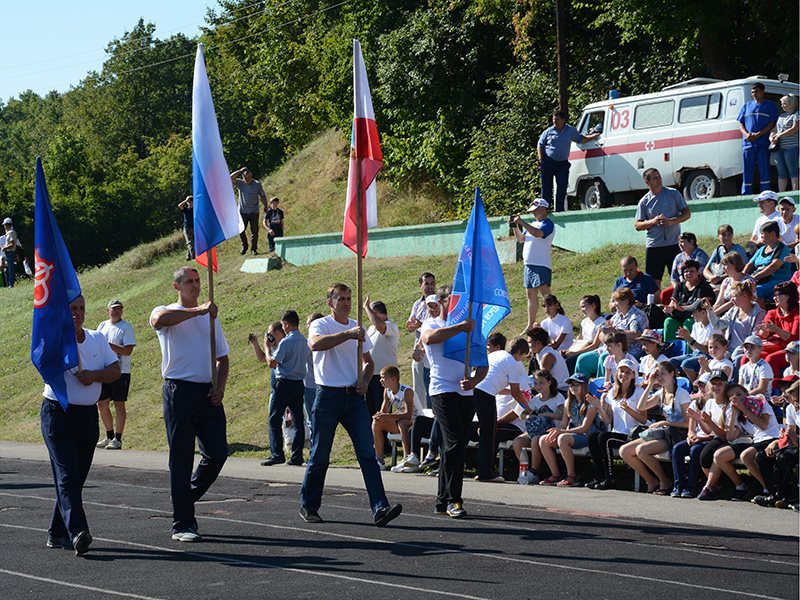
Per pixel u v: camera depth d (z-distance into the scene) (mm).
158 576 7711
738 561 8422
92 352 8930
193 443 9297
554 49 34250
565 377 14773
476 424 14367
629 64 31719
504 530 9797
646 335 14398
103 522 10258
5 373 27094
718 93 21625
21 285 40062
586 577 7766
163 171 76250
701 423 12109
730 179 21484
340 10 47188
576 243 23484
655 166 22625
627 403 13148
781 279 15594
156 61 92688
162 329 9172
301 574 7797
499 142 31922
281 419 15992
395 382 15352
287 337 15906
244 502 11766
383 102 38625
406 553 8633
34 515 10797
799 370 12797
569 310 19562
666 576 7828
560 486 13328
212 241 10102
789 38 28328
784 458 11336
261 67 50875
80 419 8836
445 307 10836
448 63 35750
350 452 16469
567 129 23859
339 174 43281
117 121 92500
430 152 36125
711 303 15430
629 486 13344
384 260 27422
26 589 7289
